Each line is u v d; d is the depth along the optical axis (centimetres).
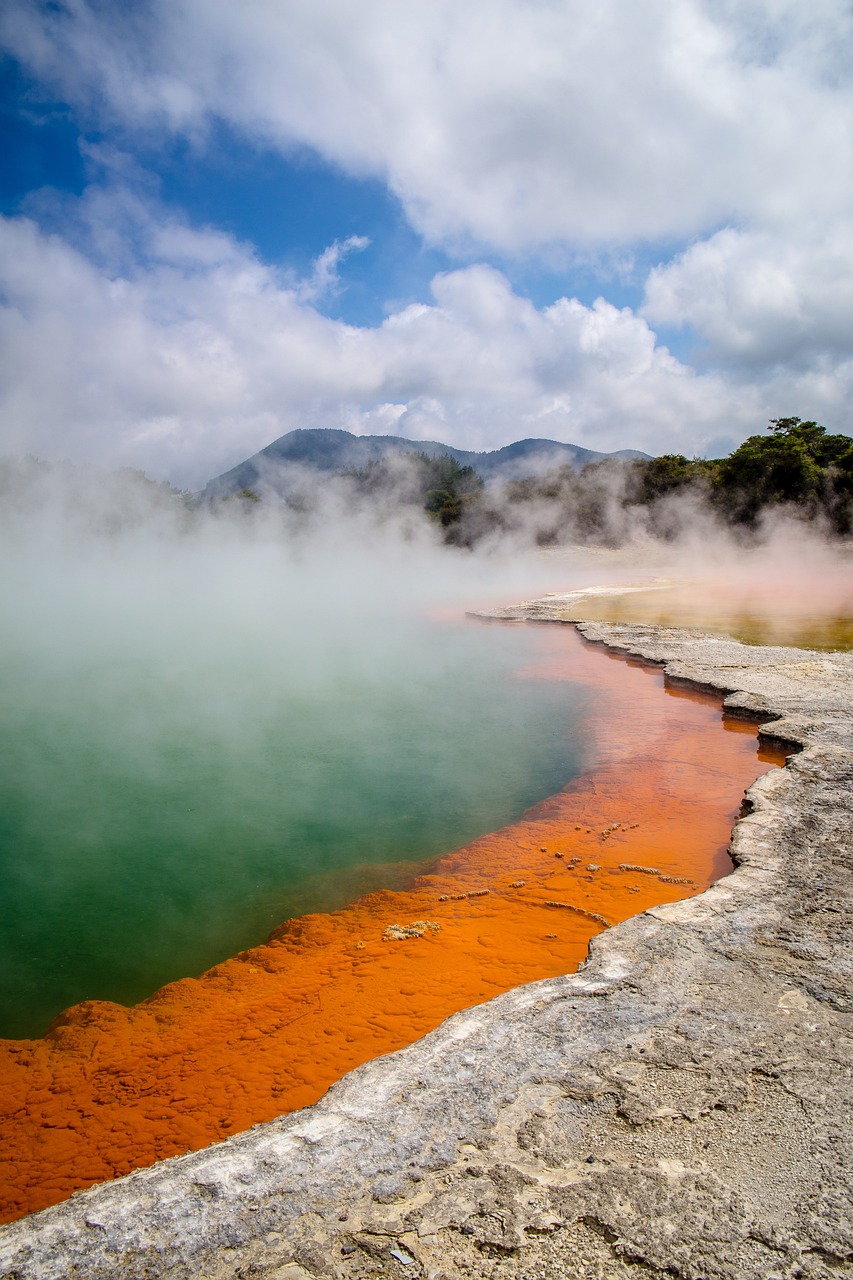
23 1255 245
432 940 531
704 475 4159
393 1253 233
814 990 370
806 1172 255
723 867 615
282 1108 365
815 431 3850
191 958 571
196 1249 242
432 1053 340
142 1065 415
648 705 1163
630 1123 285
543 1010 367
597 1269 222
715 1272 219
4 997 534
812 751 775
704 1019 351
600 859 651
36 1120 375
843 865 514
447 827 783
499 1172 264
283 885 678
